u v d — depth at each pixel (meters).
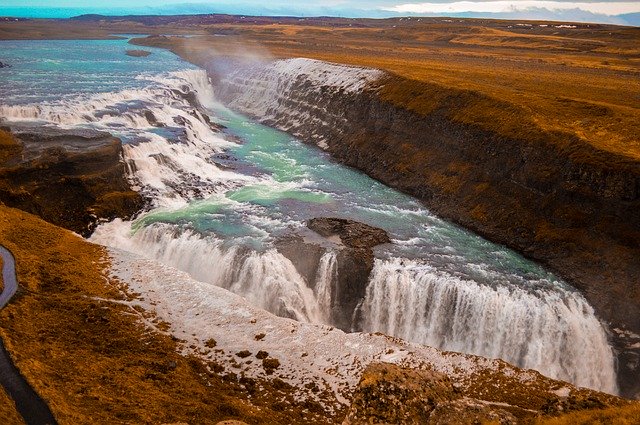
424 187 58.53
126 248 45.69
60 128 60.19
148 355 28.45
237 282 42.03
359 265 42.06
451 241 48.44
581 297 40.50
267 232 46.78
